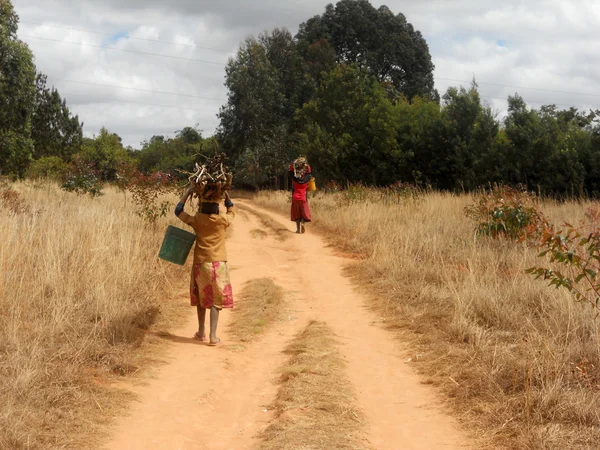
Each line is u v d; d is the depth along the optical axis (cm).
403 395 576
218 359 658
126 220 1275
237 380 614
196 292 726
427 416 529
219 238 724
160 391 563
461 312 765
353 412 523
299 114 5141
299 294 987
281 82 6091
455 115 3678
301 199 1703
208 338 738
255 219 2369
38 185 2273
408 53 6738
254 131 5725
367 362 666
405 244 1175
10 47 2903
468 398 554
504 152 3325
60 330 655
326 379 595
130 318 735
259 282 1026
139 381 580
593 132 3250
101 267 855
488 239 1209
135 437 466
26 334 630
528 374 556
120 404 519
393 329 784
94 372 580
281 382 602
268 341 747
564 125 3569
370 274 1071
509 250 1131
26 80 2995
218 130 5897
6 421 439
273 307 888
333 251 1385
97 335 661
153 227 1376
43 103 5341
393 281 1003
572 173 3122
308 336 743
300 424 489
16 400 484
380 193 2231
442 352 673
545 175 3178
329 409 523
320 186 4081
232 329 781
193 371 617
